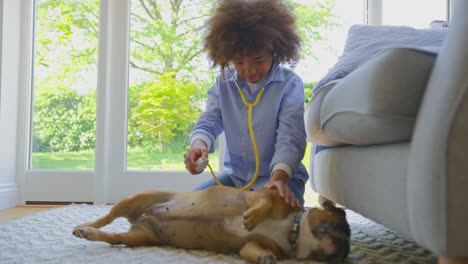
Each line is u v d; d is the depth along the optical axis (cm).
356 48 157
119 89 277
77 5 282
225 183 173
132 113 279
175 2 280
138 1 280
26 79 275
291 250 121
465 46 73
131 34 280
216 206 130
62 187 275
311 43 273
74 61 282
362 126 102
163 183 274
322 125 130
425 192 76
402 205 89
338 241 112
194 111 280
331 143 146
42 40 283
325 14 274
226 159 183
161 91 280
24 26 275
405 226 89
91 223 141
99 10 277
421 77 89
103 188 273
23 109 274
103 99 274
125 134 277
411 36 155
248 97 167
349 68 142
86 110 281
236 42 143
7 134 264
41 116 281
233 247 126
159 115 279
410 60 89
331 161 148
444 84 75
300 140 156
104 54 274
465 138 72
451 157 73
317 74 273
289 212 125
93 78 281
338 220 116
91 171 276
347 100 106
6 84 263
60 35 282
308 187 272
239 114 169
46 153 280
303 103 166
